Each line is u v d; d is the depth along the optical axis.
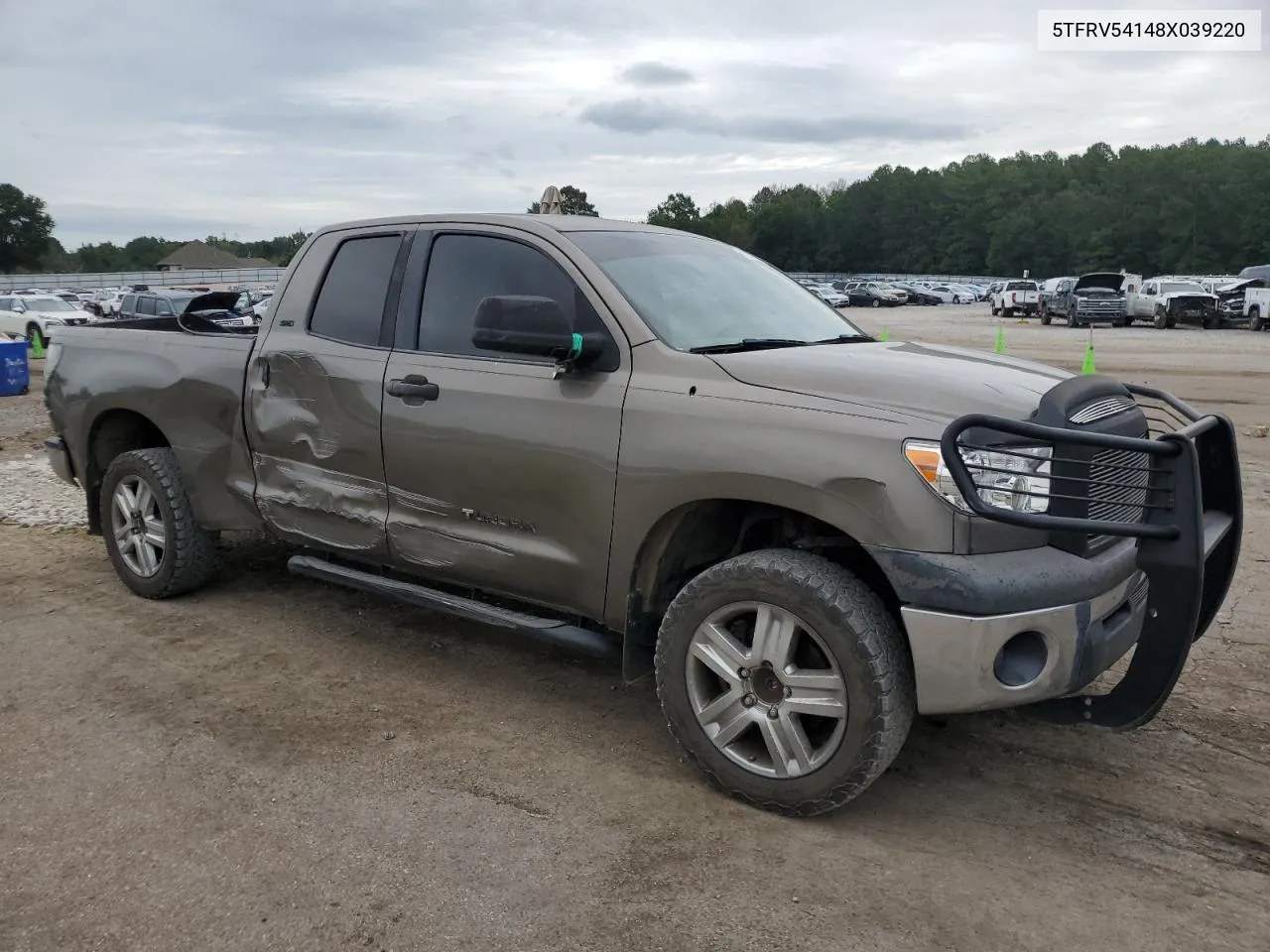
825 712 3.26
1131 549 3.41
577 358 3.70
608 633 4.00
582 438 3.72
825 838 3.29
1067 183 120.69
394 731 4.04
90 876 3.07
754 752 3.52
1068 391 3.32
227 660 4.76
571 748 3.92
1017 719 4.20
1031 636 3.12
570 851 3.20
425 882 3.04
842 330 4.46
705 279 4.27
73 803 3.47
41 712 4.19
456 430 4.06
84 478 5.88
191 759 3.79
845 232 130.50
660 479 3.53
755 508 3.64
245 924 2.85
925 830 3.36
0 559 6.38
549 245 4.05
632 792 3.57
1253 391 15.58
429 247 4.41
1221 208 94.62
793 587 3.26
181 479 5.34
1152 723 4.13
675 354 3.64
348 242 4.72
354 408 4.42
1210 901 2.97
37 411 14.43
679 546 3.77
